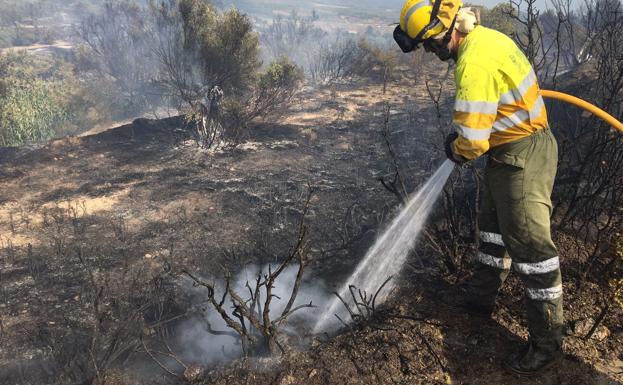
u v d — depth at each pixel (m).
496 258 2.31
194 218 5.65
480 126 1.87
